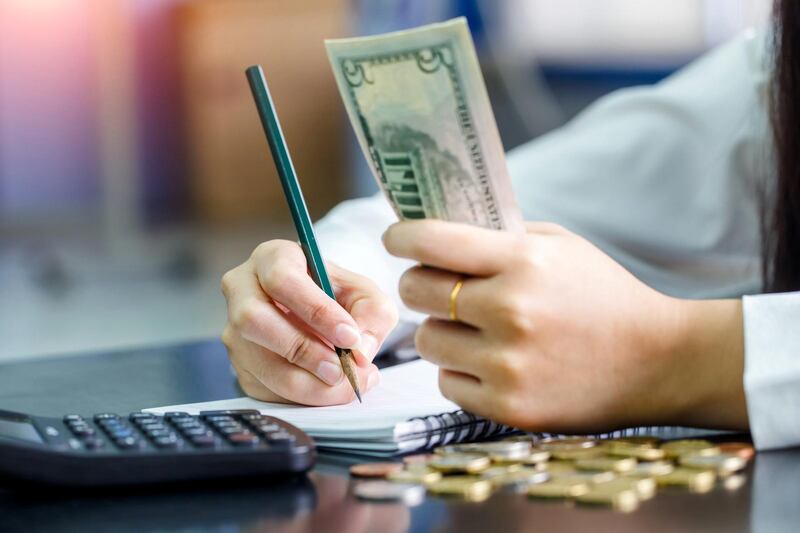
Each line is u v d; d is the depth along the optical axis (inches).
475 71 24.9
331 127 307.0
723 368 29.4
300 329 34.1
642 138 59.0
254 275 35.9
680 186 58.0
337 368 33.6
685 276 58.7
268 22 303.1
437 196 27.8
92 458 24.7
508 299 27.9
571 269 28.6
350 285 36.2
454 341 29.0
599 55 242.7
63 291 187.8
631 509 22.7
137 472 24.8
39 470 24.5
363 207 49.4
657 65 244.4
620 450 26.4
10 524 22.8
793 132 40.1
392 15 238.8
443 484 24.3
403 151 27.0
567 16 240.8
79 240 264.1
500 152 26.2
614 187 58.6
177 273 205.2
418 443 28.9
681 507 22.8
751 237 56.5
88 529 22.4
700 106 57.7
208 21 308.0
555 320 28.1
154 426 27.5
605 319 28.6
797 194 40.5
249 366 35.2
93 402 38.2
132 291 186.2
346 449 29.2
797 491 23.9
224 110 313.6
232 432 26.9
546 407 28.6
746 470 25.9
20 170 294.2
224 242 254.4
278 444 25.9
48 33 292.0
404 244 28.0
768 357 28.9
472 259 27.9
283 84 305.1
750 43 58.1
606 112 62.5
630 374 29.0
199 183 319.3
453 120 25.9
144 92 309.3
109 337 143.7
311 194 309.9
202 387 40.9
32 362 48.6
